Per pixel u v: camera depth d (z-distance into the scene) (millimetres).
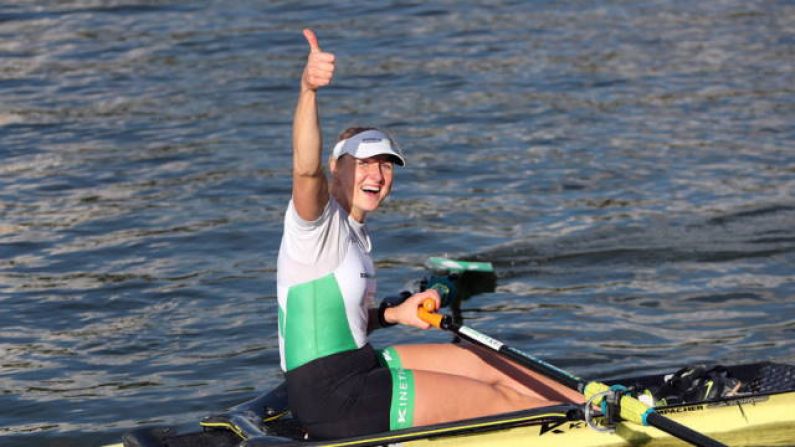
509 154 42500
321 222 17500
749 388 21453
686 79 52344
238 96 50312
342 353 18141
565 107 48406
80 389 25469
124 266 32844
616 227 34875
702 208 36312
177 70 54531
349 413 18203
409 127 45875
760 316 28484
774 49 57000
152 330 28672
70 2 67625
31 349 27672
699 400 20641
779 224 34750
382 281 31172
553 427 19062
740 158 41438
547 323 28375
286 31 61719
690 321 28359
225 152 43031
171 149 43469
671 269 31688
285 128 45906
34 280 31906
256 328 28625
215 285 31391
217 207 37406
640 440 19344
